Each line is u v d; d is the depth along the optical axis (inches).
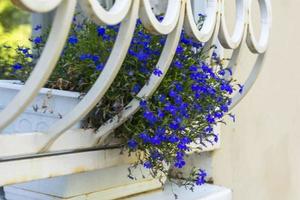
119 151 53.2
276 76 82.5
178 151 52.2
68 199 52.3
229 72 59.3
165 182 70.5
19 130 54.2
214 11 51.6
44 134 44.2
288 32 83.9
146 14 41.3
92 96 42.0
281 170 86.0
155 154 51.7
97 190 55.4
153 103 49.7
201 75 52.4
